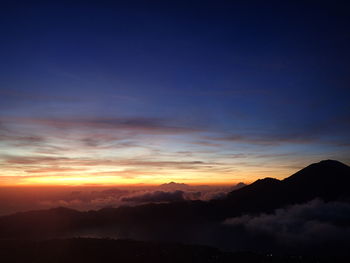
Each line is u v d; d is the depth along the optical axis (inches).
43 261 5319.9
